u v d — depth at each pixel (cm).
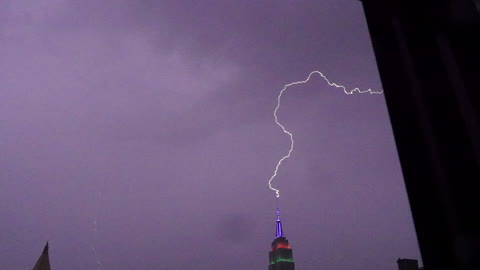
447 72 155
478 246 131
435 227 143
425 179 150
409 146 159
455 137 147
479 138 141
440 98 154
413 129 159
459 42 154
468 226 135
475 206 136
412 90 163
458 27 156
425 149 153
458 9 156
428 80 159
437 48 160
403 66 169
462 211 138
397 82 170
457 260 135
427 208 147
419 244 146
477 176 138
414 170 155
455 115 149
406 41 170
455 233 138
